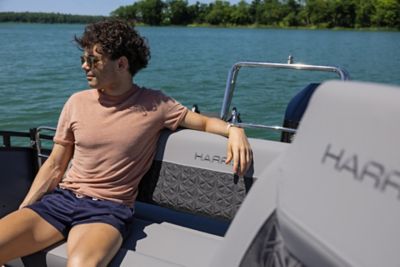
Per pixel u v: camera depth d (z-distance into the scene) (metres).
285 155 0.96
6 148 2.58
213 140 2.20
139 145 2.19
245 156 2.08
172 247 2.05
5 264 2.09
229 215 2.15
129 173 2.18
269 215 1.02
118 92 2.17
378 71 21.31
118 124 2.15
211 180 2.19
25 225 1.96
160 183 2.29
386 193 0.77
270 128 2.46
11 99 13.04
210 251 2.03
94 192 2.12
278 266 0.94
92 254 1.80
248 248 1.04
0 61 23.31
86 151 2.16
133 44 2.14
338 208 0.82
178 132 2.28
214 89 15.70
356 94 0.84
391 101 0.79
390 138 0.78
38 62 22.98
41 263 2.00
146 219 2.41
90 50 2.10
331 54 29.14
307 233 0.85
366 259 0.77
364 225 0.79
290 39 44.59
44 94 14.00
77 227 2.00
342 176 0.83
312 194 0.87
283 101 12.14
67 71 19.41
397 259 0.75
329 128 0.87
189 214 2.44
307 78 15.72
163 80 17.78
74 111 2.21
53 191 2.23
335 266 0.81
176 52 30.95
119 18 2.24
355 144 0.82
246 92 13.48
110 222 2.00
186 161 2.24
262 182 1.08
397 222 0.75
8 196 2.60
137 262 1.88
